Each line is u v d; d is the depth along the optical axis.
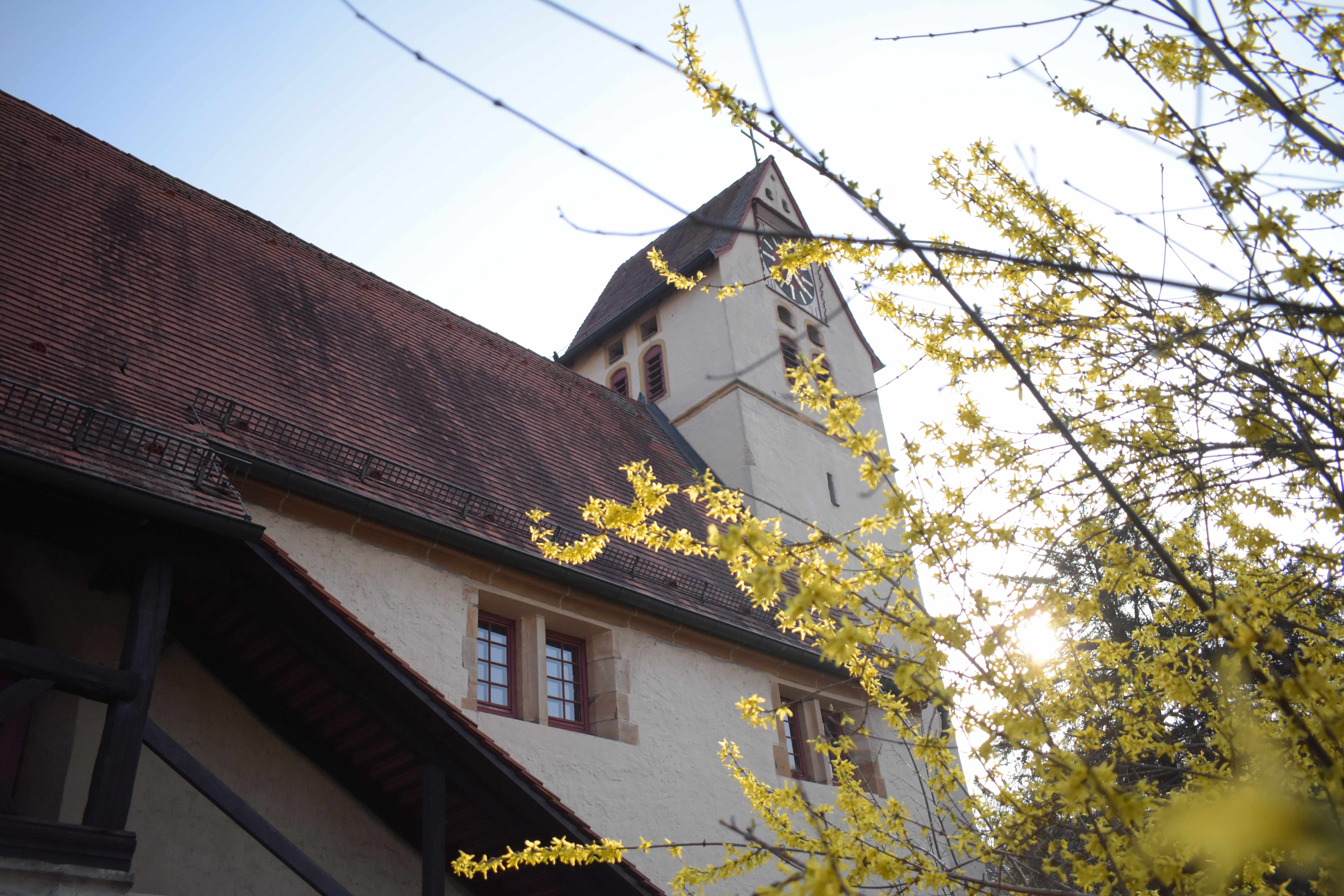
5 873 5.44
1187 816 3.49
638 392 21.66
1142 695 5.13
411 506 10.80
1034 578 4.85
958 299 3.29
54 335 9.45
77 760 7.88
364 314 14.71
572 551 5.09
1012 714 3.86
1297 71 4.14
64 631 8.23
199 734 8.62
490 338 17.22
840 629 3.99
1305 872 4.02
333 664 7.75
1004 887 4.39
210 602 8.12
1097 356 4.91
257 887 8.42
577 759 11.07
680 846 5.72
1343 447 3.78
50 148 13.00
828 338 23.27
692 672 13.09
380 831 9.37
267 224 15.12
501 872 9.12
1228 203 3.75
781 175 24.38
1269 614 3.91
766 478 18.89
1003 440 4.92
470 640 10.78
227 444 9.62
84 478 6.70
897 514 4.21
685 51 4.29
